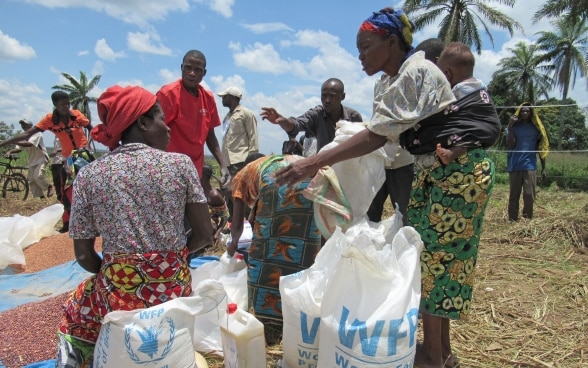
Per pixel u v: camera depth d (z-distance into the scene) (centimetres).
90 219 204
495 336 326
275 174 241
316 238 327
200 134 398
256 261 331
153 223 203
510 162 745
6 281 425
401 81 224
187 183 211
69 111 649
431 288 247
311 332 232
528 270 488
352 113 440
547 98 3984
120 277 201
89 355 222
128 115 205
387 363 196
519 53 3753
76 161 532
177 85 381
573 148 3831
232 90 702
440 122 236
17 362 275
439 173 240
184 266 216
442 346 278
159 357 198
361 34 281
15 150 1020
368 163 300
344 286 208
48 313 322
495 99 3834
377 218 372
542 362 288
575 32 3234
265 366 240
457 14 2589
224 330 239
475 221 241
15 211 881
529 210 746
